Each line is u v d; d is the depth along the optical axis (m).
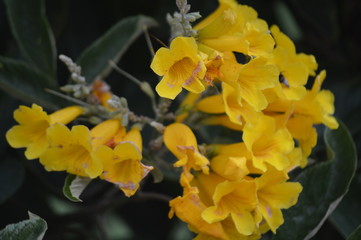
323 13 0.70
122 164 0.52
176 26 0.52
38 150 0.53
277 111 0.55
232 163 0.51
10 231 0.50
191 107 0.56
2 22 0.70
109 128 0.53
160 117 0.56
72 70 0.55
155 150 0.55
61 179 0.69
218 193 0.50
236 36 0.52
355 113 0.67
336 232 0.68
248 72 0.51
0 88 0.64
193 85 0.49
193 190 0.50
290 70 0.54
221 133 0.63
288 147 0.52
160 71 0.49
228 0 0.57
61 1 0.70
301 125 0.56
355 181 0.60
